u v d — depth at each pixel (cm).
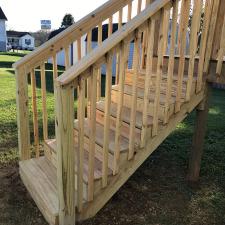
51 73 1295
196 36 249
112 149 255
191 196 301
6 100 662
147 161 379
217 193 309
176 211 275
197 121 310
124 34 192
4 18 3538
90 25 313
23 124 303
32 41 5284
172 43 233
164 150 416
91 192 231
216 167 367
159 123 257
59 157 201
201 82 279
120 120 223
